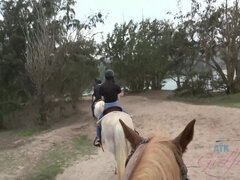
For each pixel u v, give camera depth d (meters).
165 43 28.03
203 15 26.64
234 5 26.14
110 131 6.74
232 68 27.19
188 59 28.08
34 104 19.98
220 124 13.12
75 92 21.30
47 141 13.30
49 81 18.67
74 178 9.23
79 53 21.92
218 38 26.81
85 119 18.66
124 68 29.50
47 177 9.50
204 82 27.09
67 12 20.58
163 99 25.86
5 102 20.95
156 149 2.24
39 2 19.80
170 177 2.07
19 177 9.58
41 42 18.27
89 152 11.65
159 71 30.48
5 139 15.61
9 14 22.06
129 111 18.64
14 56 21.50
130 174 2.12
